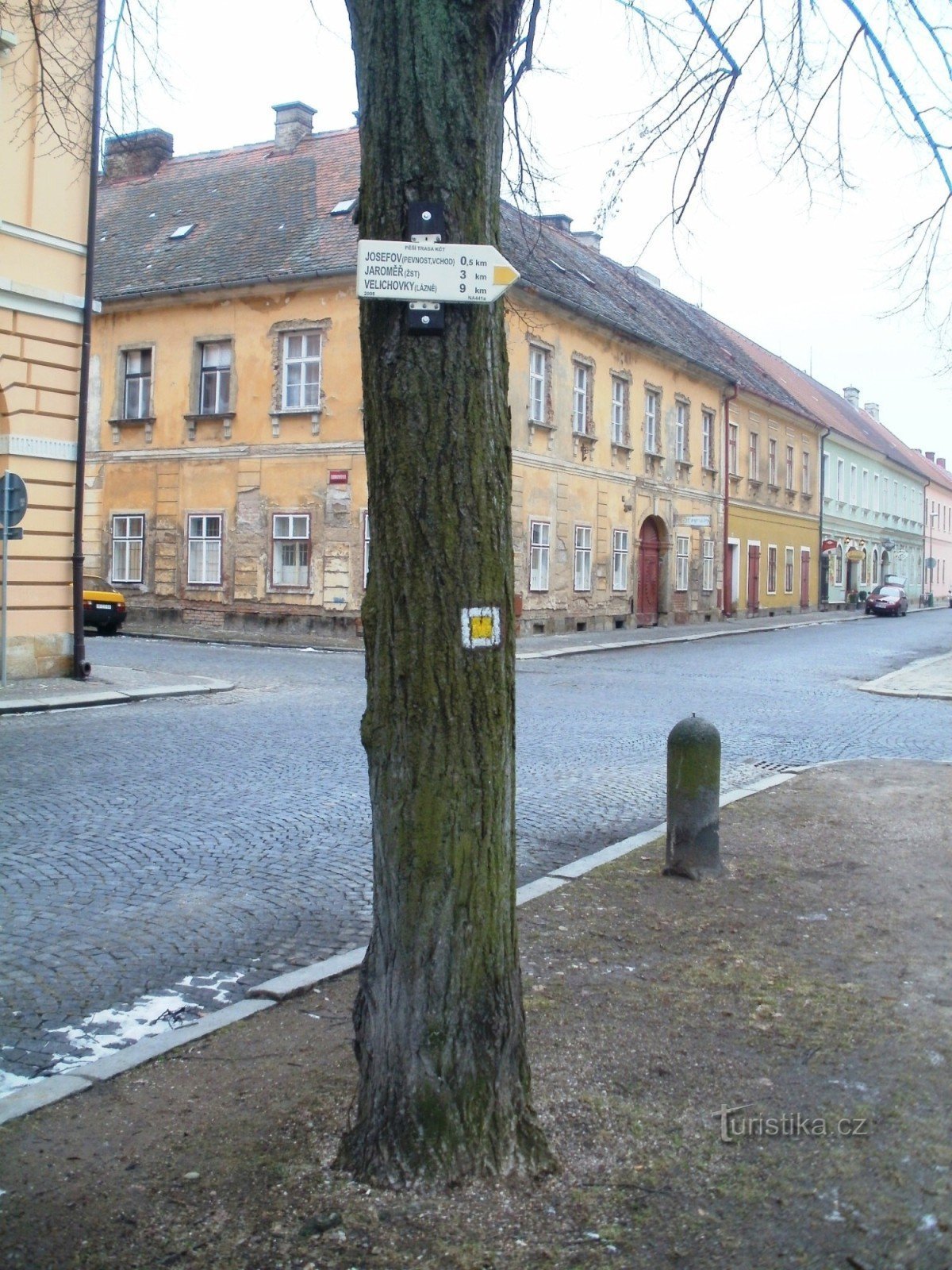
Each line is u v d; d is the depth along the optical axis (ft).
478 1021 10.61
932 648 94.17
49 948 18.63
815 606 170.09
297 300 86.12
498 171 10.96
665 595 118.73
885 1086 12.95
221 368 90.17
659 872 22.62
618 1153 11.31
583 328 100.37
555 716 47.34
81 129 26.99
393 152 10.42
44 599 52.65
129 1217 10.36
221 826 27.17
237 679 58.29
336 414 84.64
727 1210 10.42
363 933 19.76
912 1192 10.77
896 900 20.57
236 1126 12.05
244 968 17.97
